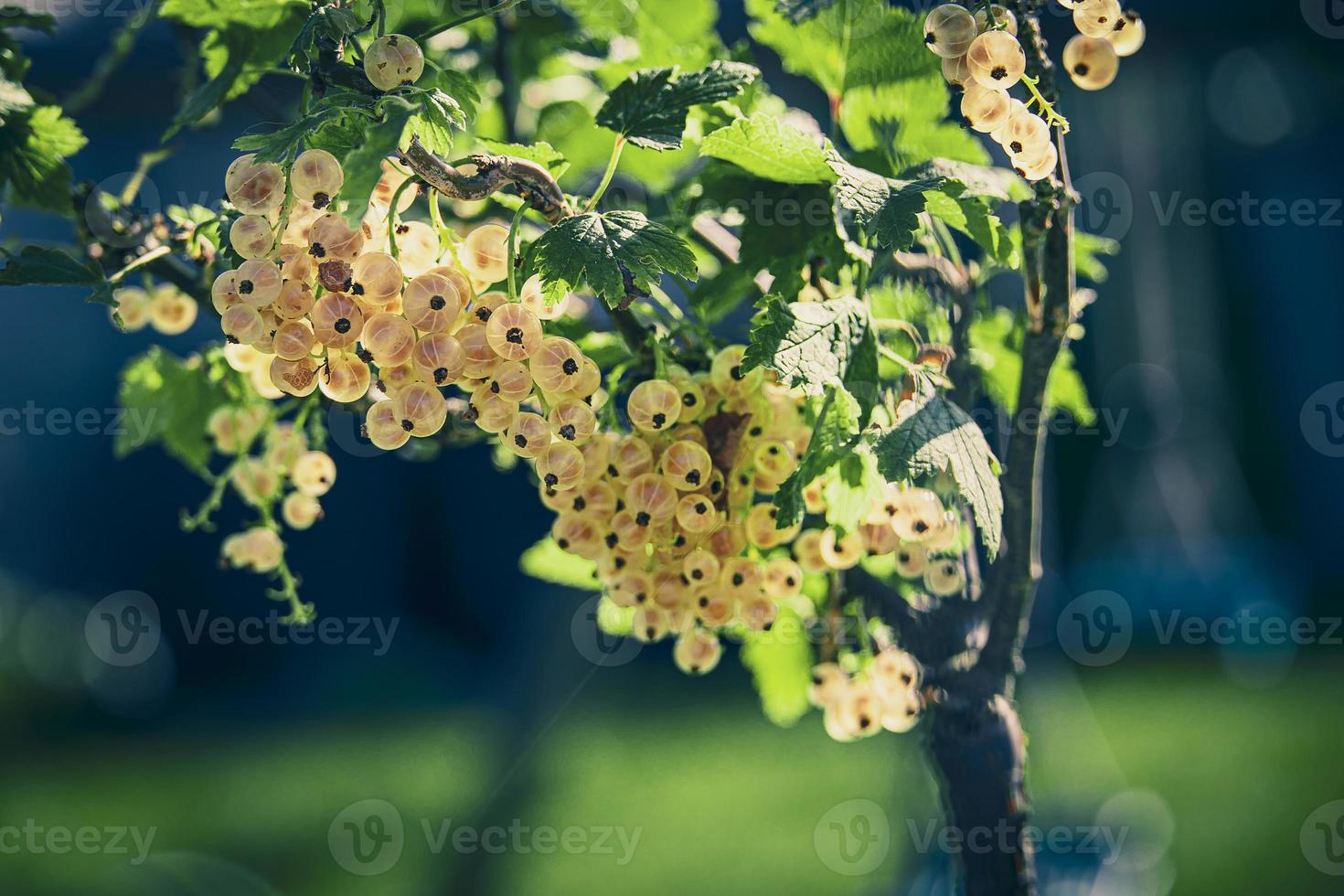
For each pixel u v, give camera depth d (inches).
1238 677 441.4
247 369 77.6
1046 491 471.2
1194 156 438.6
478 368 58.6
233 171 55.9
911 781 190.5
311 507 93.4
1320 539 483.5
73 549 475.5
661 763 391.9
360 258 56.5
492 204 95.3
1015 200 75.3
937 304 88.9
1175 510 473.1
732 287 78.3
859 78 82.2
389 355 56.9
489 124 113.0
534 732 150.6
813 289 79.0
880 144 81.7
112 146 365.7
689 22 100.0
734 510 71.1
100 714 462.3
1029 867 83.4
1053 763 344.2
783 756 391.5
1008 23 62.8
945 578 85.9
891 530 73.7
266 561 90.7
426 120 56.8
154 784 398.6
